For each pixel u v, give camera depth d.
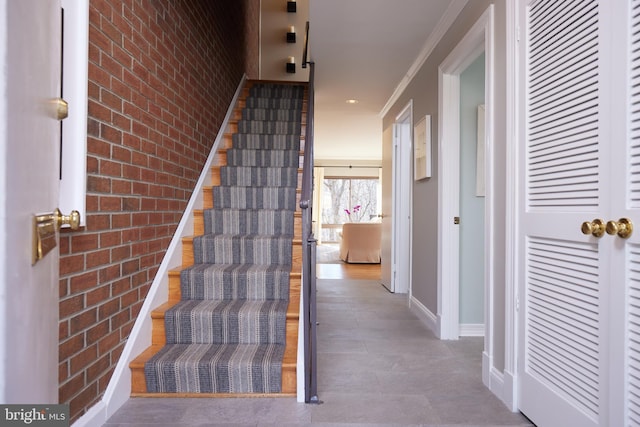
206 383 1.84
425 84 3.28
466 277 2.90
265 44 6.08
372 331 2.98
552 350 1.48
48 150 0.72
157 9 2.13
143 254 1.99
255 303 2.25
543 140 1.55
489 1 2.04
